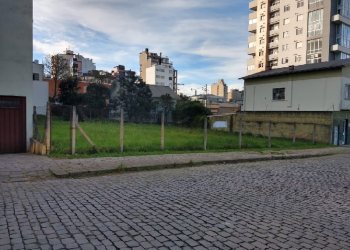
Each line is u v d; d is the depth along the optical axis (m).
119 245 4.59
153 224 5.49
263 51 78.75
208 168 12.08
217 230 5.28
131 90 56.97
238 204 6.88
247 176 10.34
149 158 13.16
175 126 38.00
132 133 23.27
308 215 6.25
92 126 20.92
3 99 14.27
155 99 64.50
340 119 29.31
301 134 30.62
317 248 4.68
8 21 14.23
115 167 10.84
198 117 41.12
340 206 6.96
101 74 72.88
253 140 24.53
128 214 6.01
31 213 5.97
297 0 69.31
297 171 11.66
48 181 9.12
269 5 77.38
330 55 62.69
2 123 14.23
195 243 4.73
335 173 11.41
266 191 8.21
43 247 4.47
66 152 13.62
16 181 9.00
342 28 62.19
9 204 6.57
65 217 5.76
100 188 8.23
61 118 21.08
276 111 32.88
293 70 33.19
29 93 14.79
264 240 4.91
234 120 37.06
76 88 53.06
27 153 14.34
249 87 38.41
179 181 9.31
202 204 6.80
